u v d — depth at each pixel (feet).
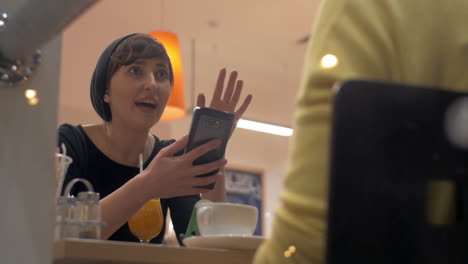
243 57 19.42
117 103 5.91
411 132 1.29
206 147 4.48
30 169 2.31
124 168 5.98
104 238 4.29
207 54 19.39
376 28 1.74
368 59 1.71
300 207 1.63
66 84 6.25
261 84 19.69
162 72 6.03
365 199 1.25
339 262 1.23
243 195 19.22
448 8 1.84
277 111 19.10
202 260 2.98
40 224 2.30
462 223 1.28
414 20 1.78
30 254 2.26
